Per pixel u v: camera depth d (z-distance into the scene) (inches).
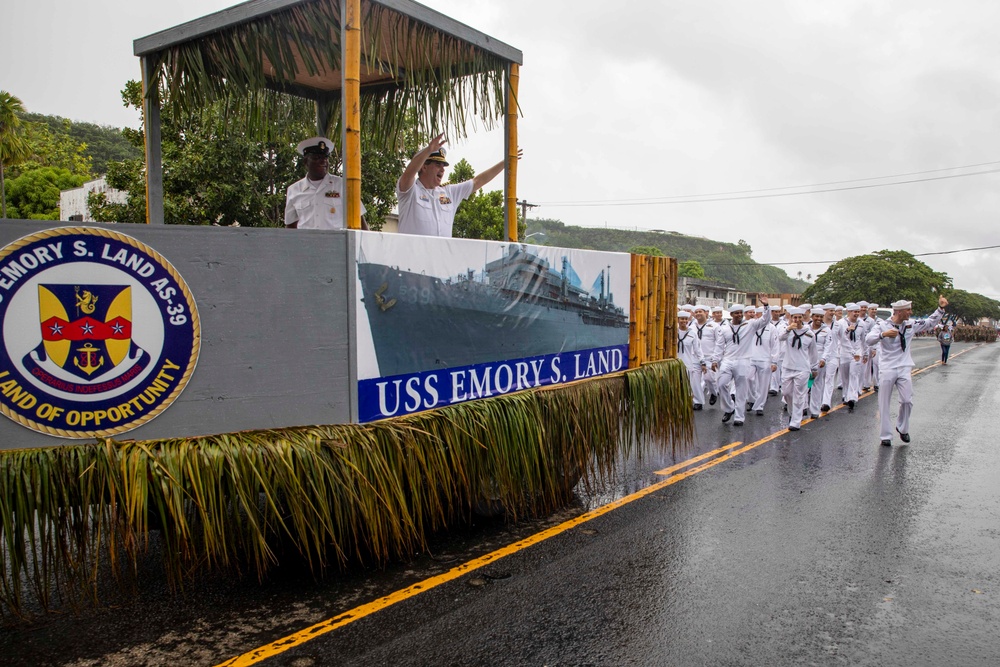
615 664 117.3
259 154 417.4
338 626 129.3
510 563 161.8
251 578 150.2
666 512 203.0
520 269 175.6
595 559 165.2
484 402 164.1
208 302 122.0
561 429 185.5
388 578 151.6
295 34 157.0
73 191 1064.2
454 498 168.6
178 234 118.6
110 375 114.9
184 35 169.3
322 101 230.7
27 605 136.7
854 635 129.6
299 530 128.7
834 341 449.4
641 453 219.3
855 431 351.6
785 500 218.2
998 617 138.3
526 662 117.4
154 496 117.1
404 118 217.2
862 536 185.2
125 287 115.0
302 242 130.0
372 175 433.7
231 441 123.1
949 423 378.6
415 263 148.1
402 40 174.4
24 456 109.7
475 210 781.3
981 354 1106.1
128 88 408.2
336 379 135.5
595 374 205.6
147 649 120.3
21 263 107.8
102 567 155.1
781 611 139.0
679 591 147.8
